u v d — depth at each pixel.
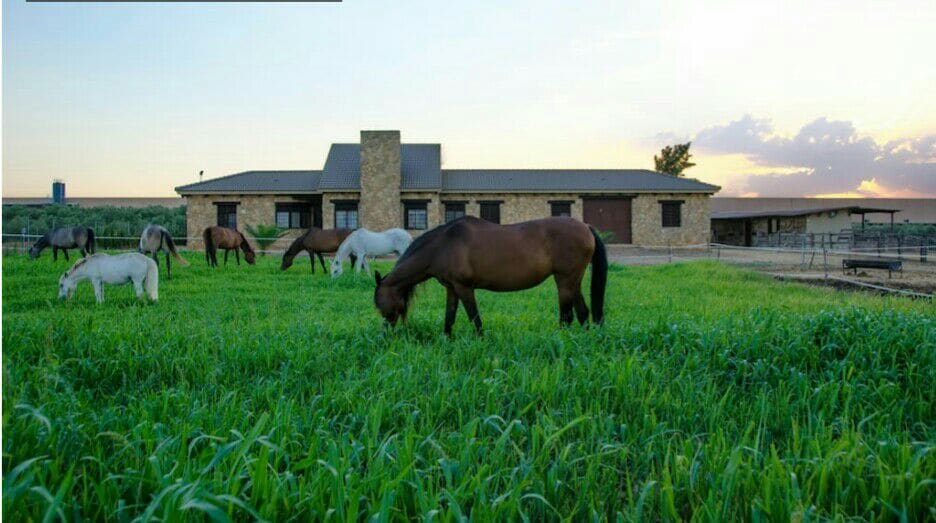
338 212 29.72
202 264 18.48
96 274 8.32
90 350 4.63
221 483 2.08
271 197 30.05
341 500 1.98
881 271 16.02
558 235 6.03
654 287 11.27
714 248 30.73
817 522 1.92
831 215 35.53
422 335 6.05
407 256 6.11
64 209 39.72
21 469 1.87
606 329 5.51
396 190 29.09
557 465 2.48
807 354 4.51
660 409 3.49
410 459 2.42
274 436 2.70
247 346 4.83
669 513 2.16
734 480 2.23
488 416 3.08
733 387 4.10
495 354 4.70
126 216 37.56
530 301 9.24
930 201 81.75
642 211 30.72
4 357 4.25
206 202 29.89
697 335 4.96
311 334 5.60
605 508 2.34
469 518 1.99
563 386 3.63
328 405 3.42
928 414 3.55
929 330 4.72
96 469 2.39
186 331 5.55
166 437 2.63
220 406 3.18
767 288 11.05
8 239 27.92
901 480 2.20
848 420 3.21
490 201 30.44
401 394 3.59
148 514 1.73
